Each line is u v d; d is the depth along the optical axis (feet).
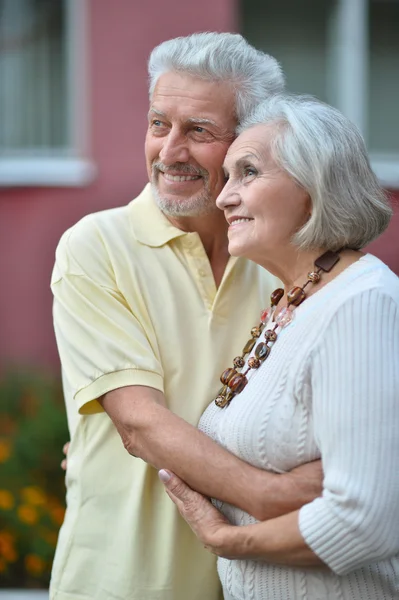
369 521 7.34
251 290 9.82
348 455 7.45
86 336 9.12
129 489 9.31
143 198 9.93
